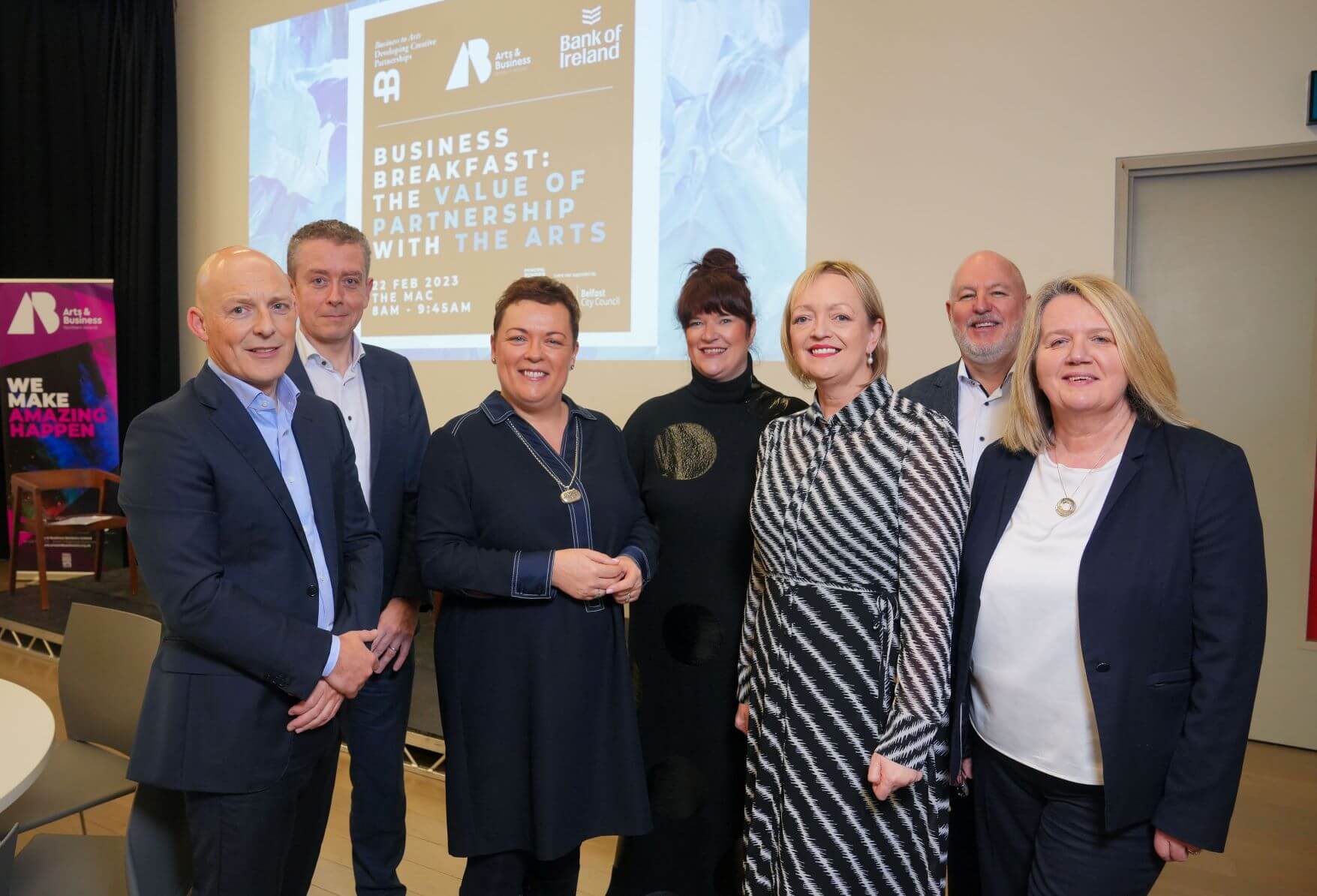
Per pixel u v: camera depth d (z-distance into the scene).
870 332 1.43
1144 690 1.18
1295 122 2.85
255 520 1.38
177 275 5.63
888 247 3.49
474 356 4.47
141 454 1.33
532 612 1.48
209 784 1.33
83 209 5.83
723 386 1.73
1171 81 3.00
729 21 3.75
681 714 1.66
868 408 1.39
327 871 2.24
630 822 1.53
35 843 1.56
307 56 4.99
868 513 1.35
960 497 1.31
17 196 5.75
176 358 5.65
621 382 4.07
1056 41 3.15
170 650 1.37
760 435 1.67
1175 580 1.17
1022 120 3.22
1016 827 1.33
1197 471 1.18
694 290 1.71
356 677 1.45
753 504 1.50
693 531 1.67
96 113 5.76
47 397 5.07
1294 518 3.04
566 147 4.16
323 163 4.96
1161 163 3.03
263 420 1.45
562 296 1.56
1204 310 3.10
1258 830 2.47
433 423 4.64
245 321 1.36
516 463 1.53
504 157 4.34
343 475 1.59
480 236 4.43
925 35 3.37
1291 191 2.95
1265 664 3.12
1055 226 3.20
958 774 1.37
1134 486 1.23
